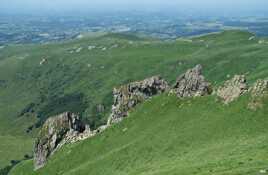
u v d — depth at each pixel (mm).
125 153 108250
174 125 111125
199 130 101750
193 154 88125
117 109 151000
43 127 158875
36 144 155000
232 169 65688
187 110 116438
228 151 81125
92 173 108062
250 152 75438
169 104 126562
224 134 95062
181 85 129625
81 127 161000
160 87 156750
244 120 97500
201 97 119562
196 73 129500
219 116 104000
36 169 147000
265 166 63344
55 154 142375
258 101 101438
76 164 124000
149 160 98250
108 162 108188
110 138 126750
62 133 154375
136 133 119438
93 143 129375
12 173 167125
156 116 124000
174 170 77188
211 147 89250
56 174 125875
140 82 158375
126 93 154250
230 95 110125
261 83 106438
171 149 98875
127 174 93750
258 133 90250
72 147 136250
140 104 142250
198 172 69938
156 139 107812
